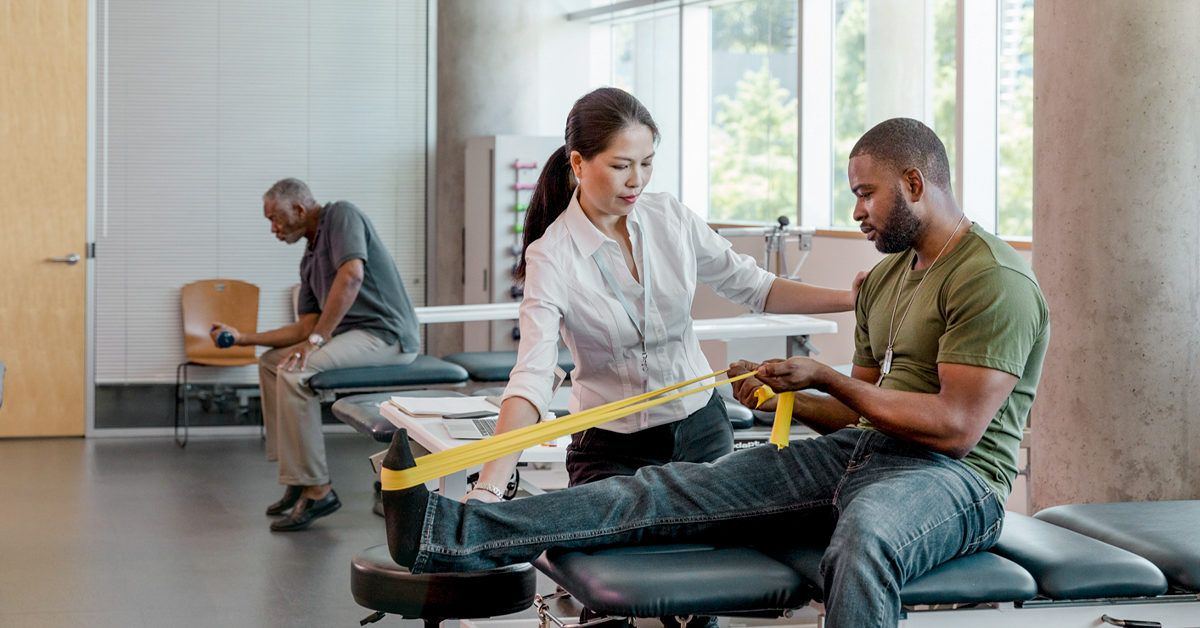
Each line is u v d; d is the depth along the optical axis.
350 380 5.63
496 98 8.55
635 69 9.31
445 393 4.67
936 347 2.64
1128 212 3.89
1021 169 5.95
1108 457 3.97
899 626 2.54
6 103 7.78
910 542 2.45
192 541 5.36
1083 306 3.99
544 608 2.95
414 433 3.46
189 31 8.07
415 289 8.55
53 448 7.57
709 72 8.52
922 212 2.67
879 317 2.80
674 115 8.83
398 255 8.52
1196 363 3.90
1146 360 3.90
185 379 7.94
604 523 2.63
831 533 2.76
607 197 2.86
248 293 8.18
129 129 8.01
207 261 8.16
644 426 3.06
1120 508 3.07
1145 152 3.86
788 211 7.73
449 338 8.62
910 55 6.66
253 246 8.22
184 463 7.14
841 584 2.38
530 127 8.69
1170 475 3.92
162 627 4.19
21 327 7.89
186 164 8.11
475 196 8.30
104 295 8.00
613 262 2.98
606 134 2.81
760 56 7.97
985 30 6.07
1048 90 4.09
